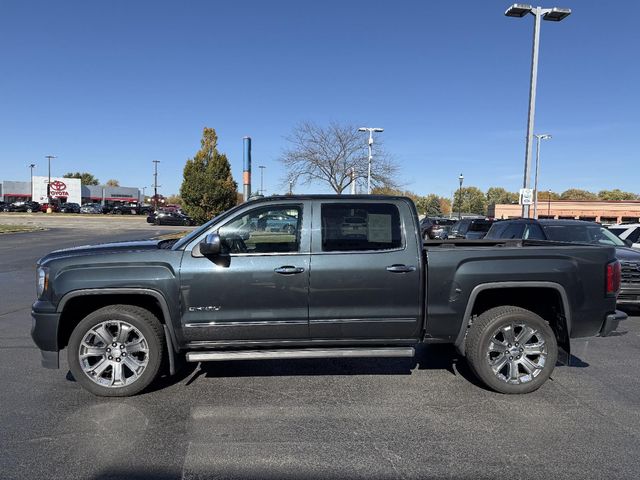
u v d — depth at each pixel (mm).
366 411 4316
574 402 4523
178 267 4473
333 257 4566
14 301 9359
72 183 84750
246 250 4602
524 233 10336
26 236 26859
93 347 4570
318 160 26109
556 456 3529
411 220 4688
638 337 6949
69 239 24797
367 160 26922
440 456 3531
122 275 4445
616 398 4629
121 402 4500
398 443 3725
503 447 3664
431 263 4609
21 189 92500
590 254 4727
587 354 6086
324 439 3785
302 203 4668
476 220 20000
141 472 3309
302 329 4594
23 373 5289
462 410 4340
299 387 4906
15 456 3506
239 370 5422
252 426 4012
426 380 5117
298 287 4535
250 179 19375
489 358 4711
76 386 4910
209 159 46344
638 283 7625
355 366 5578
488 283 4621
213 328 4523
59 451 3580
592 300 4711
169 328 4508
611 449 3631
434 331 4688
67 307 4559
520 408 4387
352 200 4684
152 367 4578
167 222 45188
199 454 3549
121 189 103312
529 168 19234
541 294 4949
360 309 4598
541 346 4707
